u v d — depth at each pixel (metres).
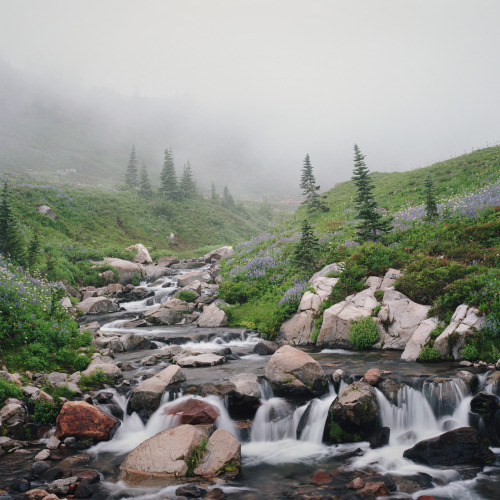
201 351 16.09
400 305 15.92
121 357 15.93
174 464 7.92
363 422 9.49
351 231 29.31
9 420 9.66
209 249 59.03
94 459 8.68
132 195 82.50
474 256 17.11
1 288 15.41
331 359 14.02
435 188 35.25
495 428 8.93
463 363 11.75
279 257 28.12
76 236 46.91
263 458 8.81
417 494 7.00
